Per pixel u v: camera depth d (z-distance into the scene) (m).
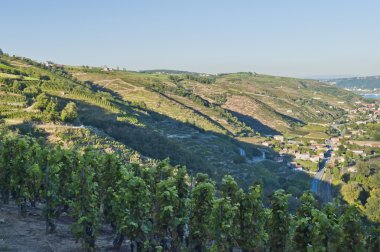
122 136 109.75
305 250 19.80
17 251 22.33
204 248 24.12
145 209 23.30
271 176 149.38
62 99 124.69
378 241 20.75
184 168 25.25
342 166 180.00
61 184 27.62
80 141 86.00
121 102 180.62
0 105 96.19
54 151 31.16
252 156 179.88
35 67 190.38
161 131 157.75
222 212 22.70
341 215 20.97
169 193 22.55
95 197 24.70
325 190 141.25
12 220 29.06
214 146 162.75
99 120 115.31
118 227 25.05
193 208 24.00
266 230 24.28
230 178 25.58
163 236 23.61
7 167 31.48
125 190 24.77
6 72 147.88
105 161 29.09
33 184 30.97
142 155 96.62
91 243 23.88
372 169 160.25
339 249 19.92
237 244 23.95
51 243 24.92
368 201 107.44
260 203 24.27
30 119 90.19
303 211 21.09
